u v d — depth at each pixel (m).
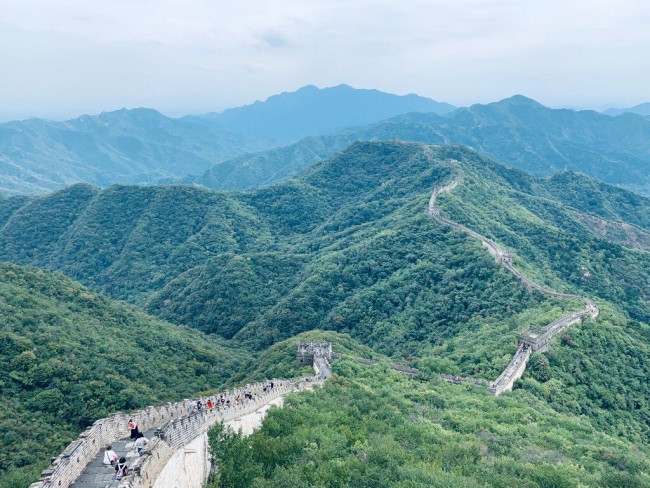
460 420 67.31
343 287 165.12
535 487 47.66
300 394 69.12
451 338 116.00
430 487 43.50
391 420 64.06
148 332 121.31
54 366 84.38
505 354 93.56
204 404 49.25
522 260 148.62
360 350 111.31
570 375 90.88
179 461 36.00
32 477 53.66
